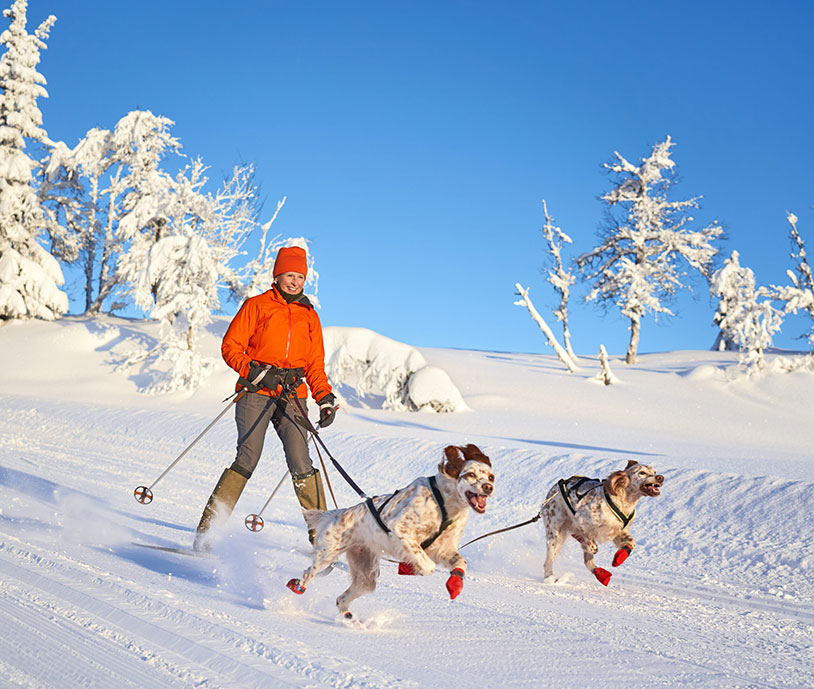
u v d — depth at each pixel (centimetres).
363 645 455
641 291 5381
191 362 3912
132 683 357
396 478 1567
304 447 725
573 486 788
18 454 1583
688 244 5725
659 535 1038
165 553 727
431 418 3300
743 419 3766
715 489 1173
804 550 890
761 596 732
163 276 4209
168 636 427
